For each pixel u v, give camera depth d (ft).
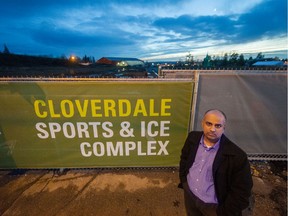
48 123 10.53
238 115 11.07
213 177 5.82
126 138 11.07
